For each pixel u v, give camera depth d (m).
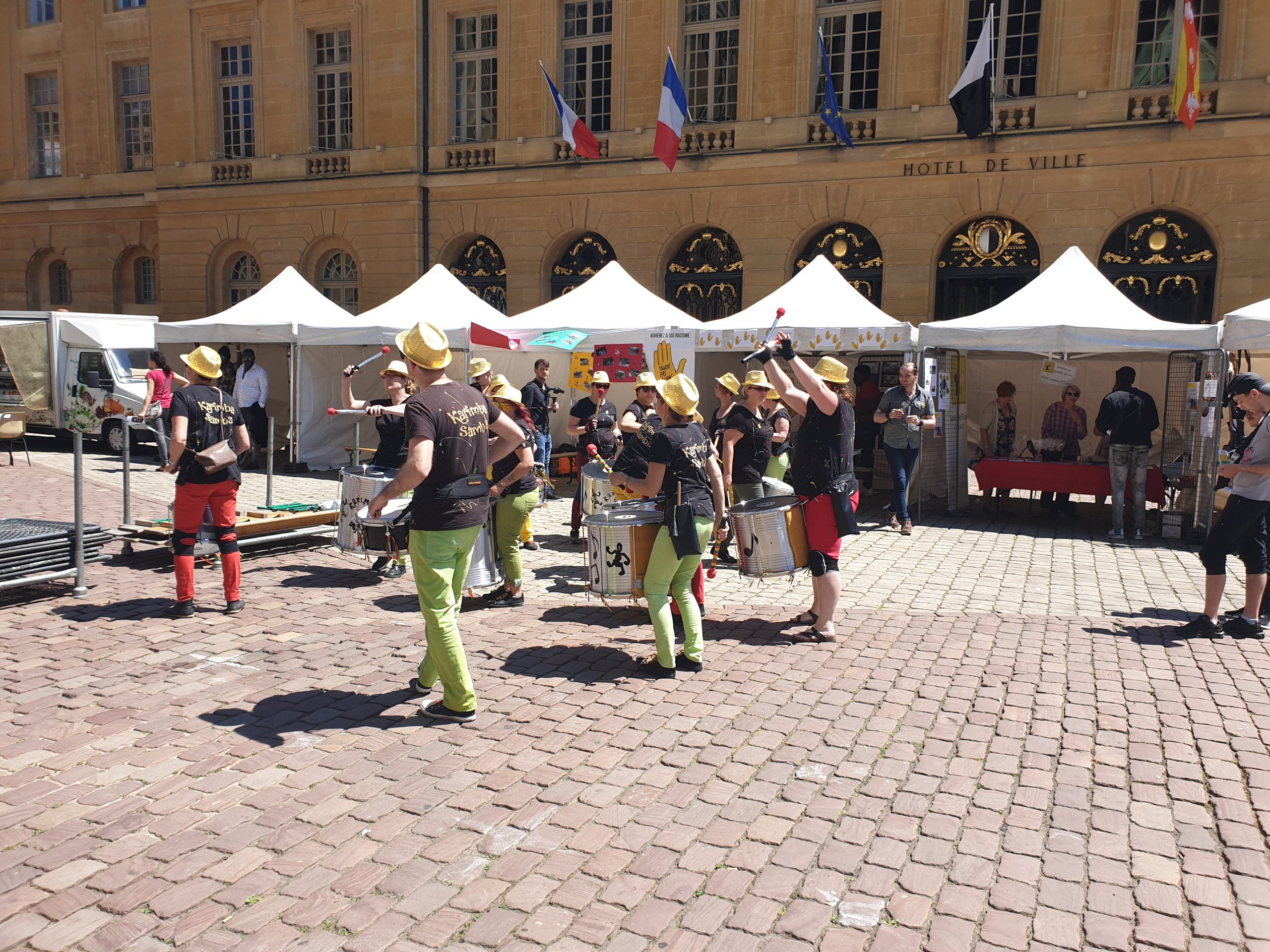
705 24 18.34
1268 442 6.04
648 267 18.86
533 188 19.69
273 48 21.92
